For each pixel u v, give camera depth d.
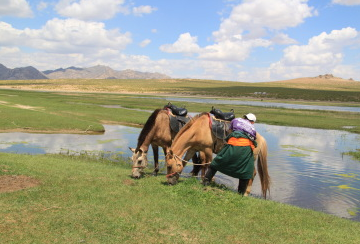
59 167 8.66
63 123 21.28
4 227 4.62
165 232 4.87
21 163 8.59
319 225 5.60
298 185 9.59
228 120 8.20
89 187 6.77
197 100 65.62
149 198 6.35
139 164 8.02
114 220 5.13
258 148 7.88
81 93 80.38
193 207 6.03
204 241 4.65
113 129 21.67
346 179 10.37
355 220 6.91
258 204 6.43
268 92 105.31
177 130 9.02
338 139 19.88
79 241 4.37
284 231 5.21
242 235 4.95
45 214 5.16
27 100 41.38
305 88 149.25
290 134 21.80
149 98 64.25
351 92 111.69
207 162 8.23
